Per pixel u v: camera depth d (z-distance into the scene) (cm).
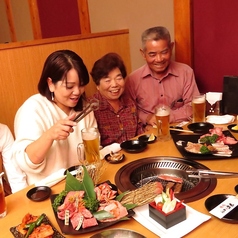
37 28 396
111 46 297
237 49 255
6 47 227
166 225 101
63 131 139
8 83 231
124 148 168
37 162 146
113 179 137
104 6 320
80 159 163
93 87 287
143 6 292
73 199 110
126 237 97
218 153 154
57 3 359
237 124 197
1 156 190
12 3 423
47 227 104
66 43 261
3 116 232
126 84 254
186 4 264
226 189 123
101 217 105
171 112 234
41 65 249
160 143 177
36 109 160
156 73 248
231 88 224
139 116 251
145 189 118
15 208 120
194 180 138
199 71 282
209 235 98
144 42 235
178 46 279
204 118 209
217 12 257
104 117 214
